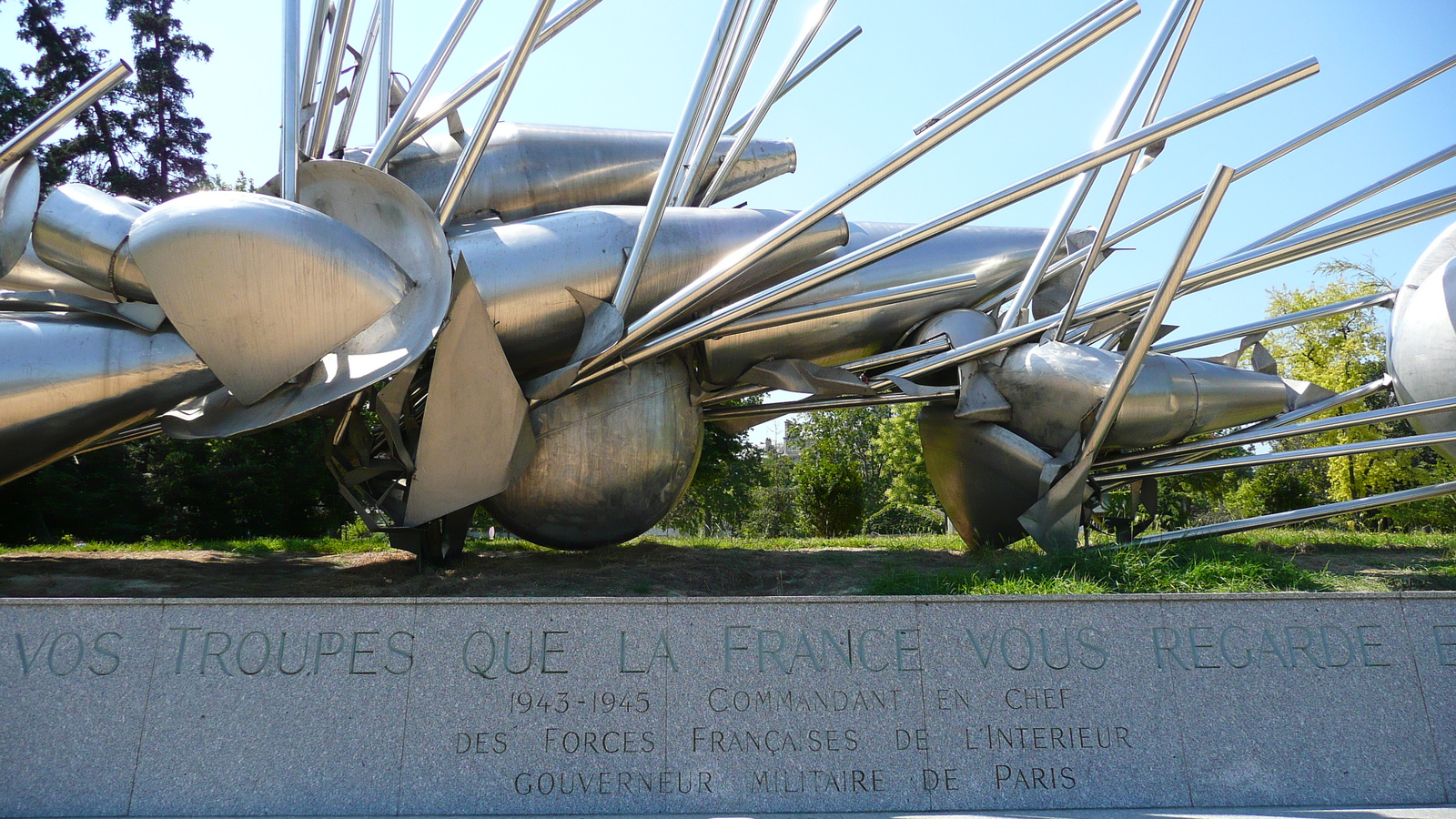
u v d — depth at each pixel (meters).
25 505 23.78
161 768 6.39
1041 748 6.73
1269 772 6.72
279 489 26.58
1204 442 14.05
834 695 6.75
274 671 6.59
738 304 11.34
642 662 6.73
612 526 12.91
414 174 12.59
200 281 8.97
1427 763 6.75
